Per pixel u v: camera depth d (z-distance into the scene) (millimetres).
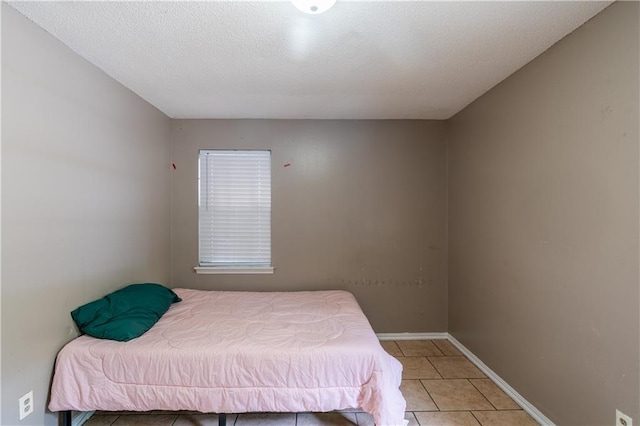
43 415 1604
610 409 1448
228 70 2086
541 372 1873
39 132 1577
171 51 1834
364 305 3158
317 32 1646
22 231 1486
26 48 1501
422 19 1533
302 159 3152
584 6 1434
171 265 3117
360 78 2213
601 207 1485
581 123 1591
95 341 1740
